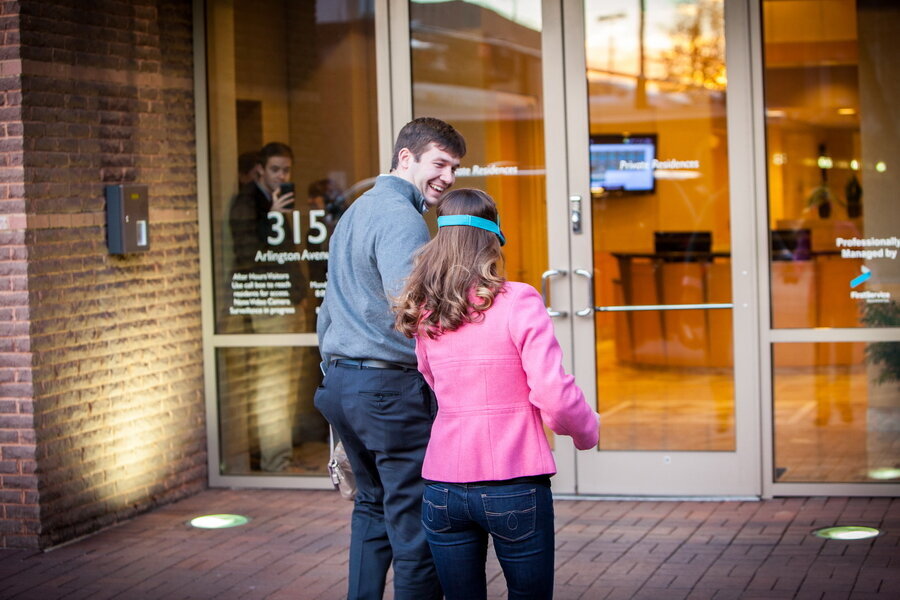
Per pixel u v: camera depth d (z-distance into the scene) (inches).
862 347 250.7
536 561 128.3
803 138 250.5
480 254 130.9
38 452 229.9
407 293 133.5
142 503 259.6
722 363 255.0
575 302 259.3
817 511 243.3
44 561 225.1
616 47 255.8
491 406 128.8
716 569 206.8
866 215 249.1
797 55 249.6
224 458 282.8
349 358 155.0
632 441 259.8
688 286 255.4
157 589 206.2
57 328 234.7
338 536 237.1
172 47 270.4
